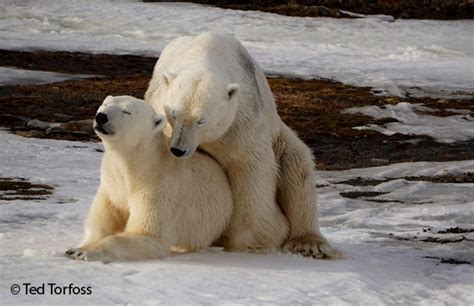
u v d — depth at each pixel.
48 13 44.12
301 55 36.66
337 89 30.27
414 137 23.98
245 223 9.45
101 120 8.20
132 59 35.38
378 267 9.30
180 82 8.92
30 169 16.33
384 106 27.97
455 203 15.13
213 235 9.40
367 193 16.20
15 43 37.22
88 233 9.01
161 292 7.18
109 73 32.59
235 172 9.40
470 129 24.95
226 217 9.42
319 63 35.06
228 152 9.27
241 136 9.26
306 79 31.91
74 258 8.19
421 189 16.38
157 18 43.78
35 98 27.11
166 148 8.80
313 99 28.62
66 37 39.44
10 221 11.36
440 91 30.38
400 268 9.35
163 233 8.67
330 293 7.77
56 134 21.72
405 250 10.66
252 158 9.36
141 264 8.21
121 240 8.37
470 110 27.70
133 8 46.12
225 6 48.41
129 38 39.75
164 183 8.66
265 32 41.62
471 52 39.16
